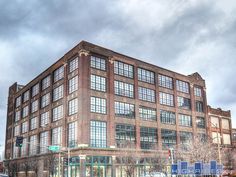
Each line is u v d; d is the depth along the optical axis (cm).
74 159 5775
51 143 6775
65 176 5975
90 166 5625
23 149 8269
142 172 6294
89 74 6047
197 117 8144
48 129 6981
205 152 6700
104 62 6391
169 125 7294
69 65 6525
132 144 6275
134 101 6700
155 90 7244
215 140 8462
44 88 7550
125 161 6009
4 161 9431
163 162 6469
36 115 7750
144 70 7181
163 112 7275
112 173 5866
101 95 6128
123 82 6625
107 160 5878
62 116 6481
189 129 7769
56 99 6888
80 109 5800
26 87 8606
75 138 5928
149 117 6938
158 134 6956
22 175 8062
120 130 6272
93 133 5825
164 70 7619
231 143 8981
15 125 9125
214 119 8712
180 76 7981
